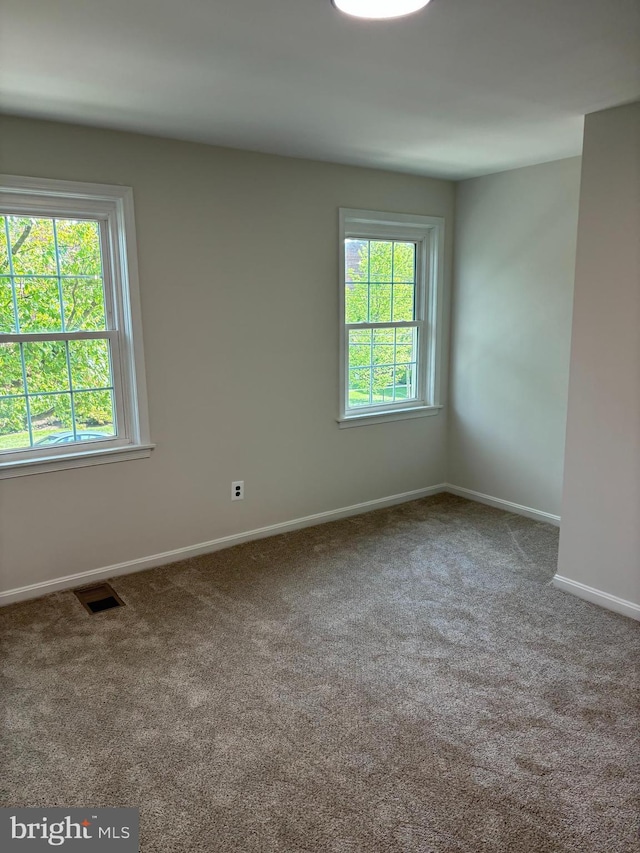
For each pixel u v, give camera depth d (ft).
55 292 10.00
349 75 7.35
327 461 13.60
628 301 8.95
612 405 9.34
